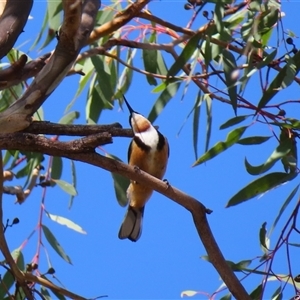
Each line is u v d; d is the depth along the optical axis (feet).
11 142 21.74
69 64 23.58
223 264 24.31
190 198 23.52
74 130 22.50
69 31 23.02
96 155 22.49
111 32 30.78
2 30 24.43
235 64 29.32
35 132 22.81
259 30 28.71
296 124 27.99
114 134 22.41
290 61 28.07
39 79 23.34
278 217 26.76
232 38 28.84
